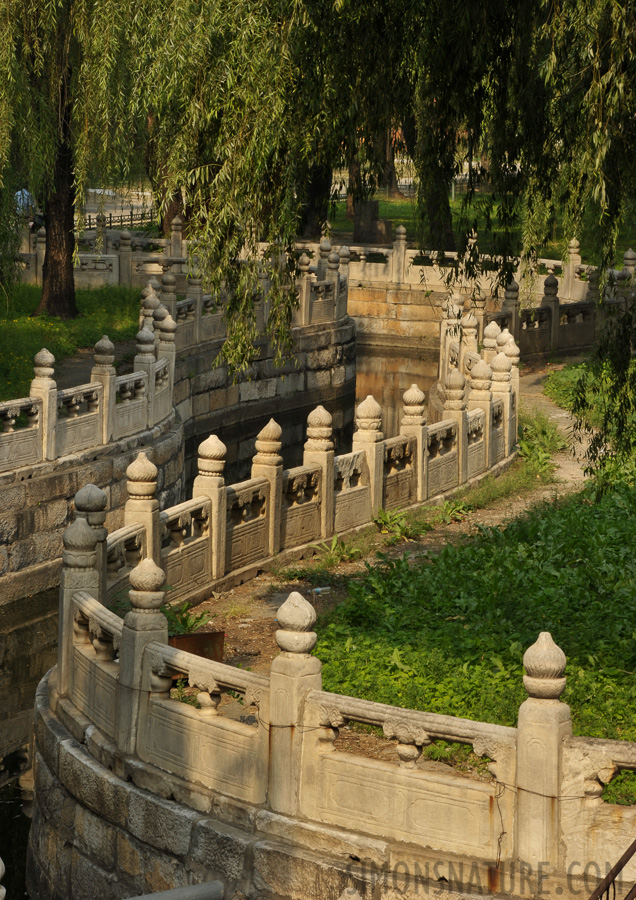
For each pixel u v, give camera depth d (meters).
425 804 6.66
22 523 15.56
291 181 8.97
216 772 7.51
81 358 25.73
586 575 12.22
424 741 6.67
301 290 31.22
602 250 9.08
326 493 14.77
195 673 7.63
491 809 6.46
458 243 10.41
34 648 14.05
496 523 16.14
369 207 42.91
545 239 11.02
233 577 13.23
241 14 8.54
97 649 8.67
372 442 15.66
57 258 28.36
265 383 29.55
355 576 13.55
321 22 8.82
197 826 7.40
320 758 7.04
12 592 15.38
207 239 9.07
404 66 9.76
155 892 7.62
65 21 15.58
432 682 9.10
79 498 10.49
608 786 7.07
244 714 8.76
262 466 13.93
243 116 8.66
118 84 13.45
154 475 11.80
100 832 8.11
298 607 7.13
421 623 10.99
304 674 7.09
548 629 10.52
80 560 9.14
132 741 8.04
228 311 9.70
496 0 9.31
